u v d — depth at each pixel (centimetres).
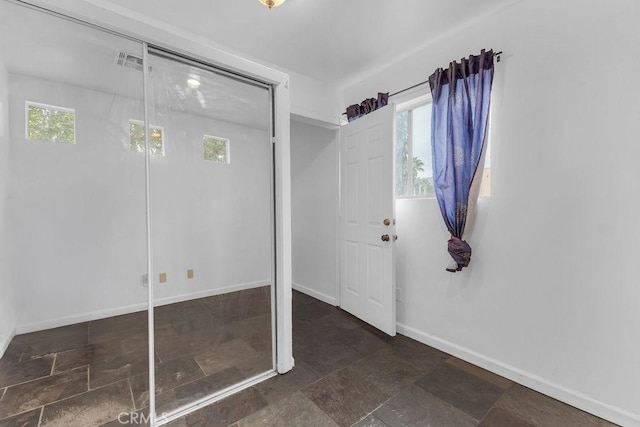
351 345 233
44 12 135
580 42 155
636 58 139
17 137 218
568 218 161
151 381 171
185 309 224
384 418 151
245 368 194
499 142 188
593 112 151
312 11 188
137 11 187
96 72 208
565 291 162
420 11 187
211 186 230
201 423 148
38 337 221
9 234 215
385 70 266
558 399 164
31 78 217
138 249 216
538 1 169
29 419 154
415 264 244
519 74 178
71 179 236
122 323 216
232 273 219
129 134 216
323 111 297
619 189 144
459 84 200
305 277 379
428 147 251
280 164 194
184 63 170
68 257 233
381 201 252
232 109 215
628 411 143
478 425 146
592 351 154
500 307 190
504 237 187
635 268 141
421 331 240
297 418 151
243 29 208
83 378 184
